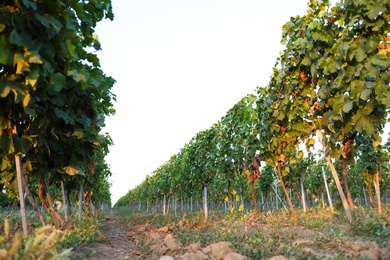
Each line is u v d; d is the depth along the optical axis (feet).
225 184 47.85
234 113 34.81
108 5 16.35
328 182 58.18
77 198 45.68
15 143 13.16
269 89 25.85
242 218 31.81
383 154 36.35
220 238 19.13
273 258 12.32
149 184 94.12
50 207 20.04
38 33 11.27
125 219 52.65
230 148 34.96
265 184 51.88
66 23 11.53
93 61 15.74
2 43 9.90
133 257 17.69
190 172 46.03
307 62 21.03
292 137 24.49
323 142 21.34
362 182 53.47
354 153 21.97
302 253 13.56
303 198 43.11
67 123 13.93
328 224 23.25
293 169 43.55
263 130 28.32
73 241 17.47
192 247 15.83
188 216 44.88
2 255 8.33
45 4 11.16
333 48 17.40
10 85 10.59
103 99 18.97
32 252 9.35
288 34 23.30
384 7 15.42
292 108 23.22
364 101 16.69
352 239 15.80
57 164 16.03
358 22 16.65
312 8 20.33
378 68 15.84
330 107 20.68
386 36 16.33
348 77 16.69
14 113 12.96
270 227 24.38
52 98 13.43
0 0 10.93
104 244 21.88
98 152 32.81
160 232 26.05
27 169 15.72
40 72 10.64
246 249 15.29
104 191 87.76
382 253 11.73
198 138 43.29
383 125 22.80
